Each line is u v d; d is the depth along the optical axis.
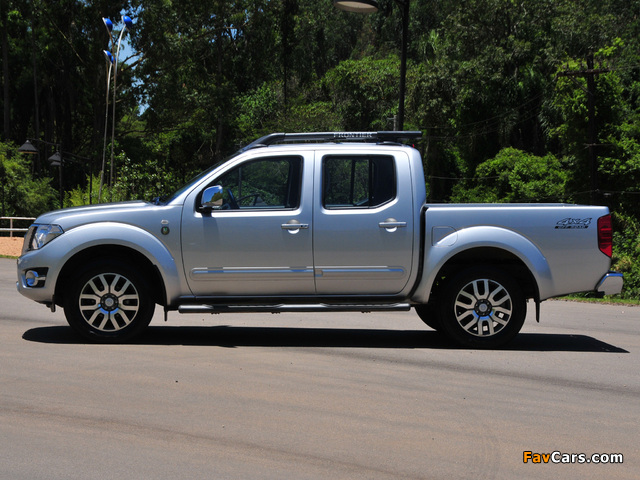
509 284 8.09
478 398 5.92
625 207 40.34
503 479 4.16
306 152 8.08
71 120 60.72
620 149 40.34
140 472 4.12
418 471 4.24
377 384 6.28
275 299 8.05
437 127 57.53
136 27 52.06
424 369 6.96
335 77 70.94
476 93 55.12
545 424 5.25
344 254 7.99
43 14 54.41
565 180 43.47
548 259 8.12
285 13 68.75
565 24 53.59
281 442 4.70
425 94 57.19
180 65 56.28
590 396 6.10
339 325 9.83
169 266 7.89
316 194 8.01
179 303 8.02
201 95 57.44
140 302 7.86
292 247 7.95
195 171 69.56
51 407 5.34
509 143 55.84
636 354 8.10
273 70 74.19
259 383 6.21
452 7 62.03
